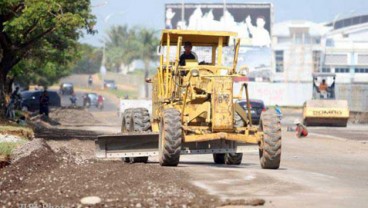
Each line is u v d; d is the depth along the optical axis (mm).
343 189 34844
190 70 45000
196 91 44812
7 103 104750
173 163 43781
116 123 134750
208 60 49188
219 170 41375
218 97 44062
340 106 118500
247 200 29312
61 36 96938
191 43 48781
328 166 51062
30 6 77812
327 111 117438
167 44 47594
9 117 95812
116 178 36406
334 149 71000
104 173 38656
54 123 123062
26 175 38406
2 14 82688
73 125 121750
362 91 163000
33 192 32562
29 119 110812
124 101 144750
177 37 48406
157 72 50000
